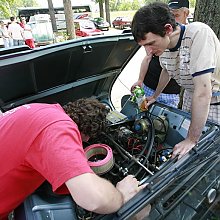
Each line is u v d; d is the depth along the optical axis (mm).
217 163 1534
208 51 1502
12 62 1504
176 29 1579
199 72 1503
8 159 1048
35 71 1750
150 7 1373
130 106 2002
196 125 1485
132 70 5883
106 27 17875
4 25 10117
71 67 1973
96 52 1991
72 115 1185
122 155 1403
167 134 1633
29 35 9516
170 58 1763
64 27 18203
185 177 1269
